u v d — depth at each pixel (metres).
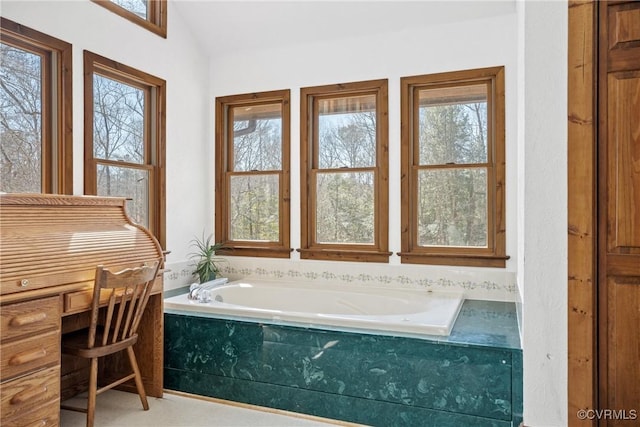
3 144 2.45
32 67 2.61
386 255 3.51
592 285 1.94
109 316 2.33
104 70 3.05
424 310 3.00
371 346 2.41
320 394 2.53
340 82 3.64
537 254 2.02
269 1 3.47
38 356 1.99
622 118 1.92
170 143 3.60
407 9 3.32
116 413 2.60
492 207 3.30
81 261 2.24
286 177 3.83
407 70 3.45
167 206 3.57
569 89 1.98
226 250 4.01
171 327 2.91
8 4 2.40
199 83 3.93
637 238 1.90
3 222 2.01
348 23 3.52
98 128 3.02
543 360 2.01
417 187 3.49
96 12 2.94
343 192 3.70
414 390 2.33
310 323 2.63
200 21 3.75
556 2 2.00
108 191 3.09
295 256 3.81
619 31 1.92
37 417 1.99
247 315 2.80
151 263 2.67
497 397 2.18
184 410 2.64
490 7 3.18
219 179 4.04
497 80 3.22
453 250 3.39
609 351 1.93
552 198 2.00
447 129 3.41
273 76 3.85
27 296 1.94
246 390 2.71
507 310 2.96
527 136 2.03
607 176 1.94
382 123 3.52
